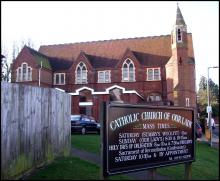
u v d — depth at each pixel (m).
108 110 9.13
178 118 10.96
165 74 51.84
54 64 57.75
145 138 9.98
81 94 52.69
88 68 54.12
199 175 12.53
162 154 10.41
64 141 14.23
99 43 58.47
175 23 50.75
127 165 9.48
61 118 13.84
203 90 56.94
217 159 19.45
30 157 10.63
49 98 12.43
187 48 50.50
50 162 12.27
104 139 9.03
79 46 59.16
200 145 26.48
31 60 53.16
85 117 30.72
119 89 51.91
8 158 9.17
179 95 48.75
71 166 11.88
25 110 10.35
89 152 16.41
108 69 53.47
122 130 9.44
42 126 11.71
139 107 9.88
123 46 56.62
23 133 10.18
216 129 46.16
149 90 51.91
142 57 54.09
